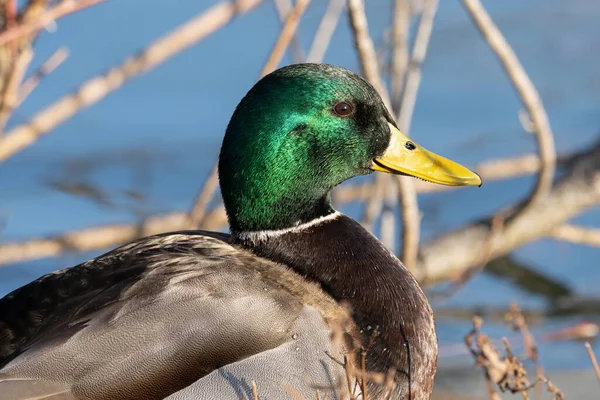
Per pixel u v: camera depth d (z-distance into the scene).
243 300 7.31
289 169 8.05
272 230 8.09
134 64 11.38
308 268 7.95
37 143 16.19
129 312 7.09
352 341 7.57
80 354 6.94
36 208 14.82
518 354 11.66
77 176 15.62
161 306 7.13
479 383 11.39
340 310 7.69
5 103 9.51
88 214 14.75
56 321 7.12
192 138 16.55
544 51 18.22
